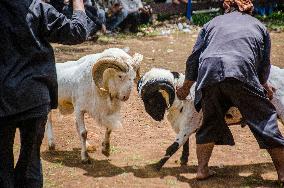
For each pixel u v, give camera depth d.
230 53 6.90
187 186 7.32
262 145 6.95
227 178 7.62
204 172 7.50
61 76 8.36
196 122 7.80
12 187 5.41
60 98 8.51
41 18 5.25
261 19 24.91
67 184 7.35
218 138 7.32
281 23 23.91
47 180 7.46
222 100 7.17
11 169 5.42
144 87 7.65
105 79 7.70
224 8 7.62
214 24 7.30
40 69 5.25
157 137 9.67
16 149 8.70
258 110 6.94
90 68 7.94
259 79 7.25
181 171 7.93
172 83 7.69
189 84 7.44
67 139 9.42
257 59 7.05
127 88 7.64
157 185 7.36
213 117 7.24
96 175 7.70
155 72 7.70
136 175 7.72
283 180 7.21
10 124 5.26
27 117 5.23
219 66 6.85
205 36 7.32
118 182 7.45
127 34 21.03
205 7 26.09
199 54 7.32
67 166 8.05
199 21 23.78
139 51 17.22
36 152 5.57
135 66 7.67
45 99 5.27
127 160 8.39
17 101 5.09
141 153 8.77
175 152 8.43
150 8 22.88
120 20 21.27
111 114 8.07
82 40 5.48
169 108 7.84
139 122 10.35
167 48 17.89
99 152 8.77
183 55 16.66
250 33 7.06
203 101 7.16
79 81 8.09
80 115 8.19
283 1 26.36
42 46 5.26
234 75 6.75
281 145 6.95
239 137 9.56
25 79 5.13
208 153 7.47
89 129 9.92
